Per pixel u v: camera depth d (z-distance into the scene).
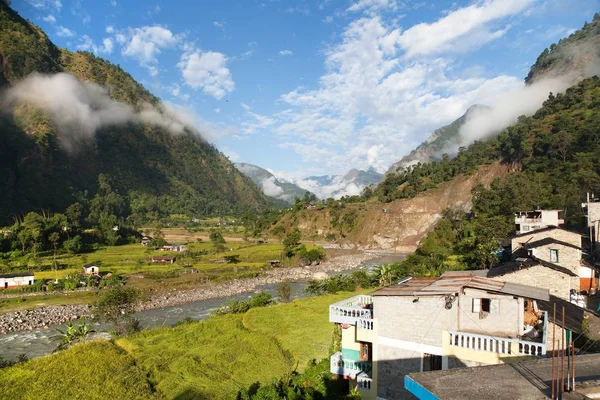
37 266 120.19
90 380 38.25
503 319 21.84
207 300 95.06
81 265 125.75
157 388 37.22
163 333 56.03
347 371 27.56
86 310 81.62
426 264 87.38
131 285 105.38
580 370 11.37
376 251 189.38
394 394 23.70
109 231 184.62
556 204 104.19
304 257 151.38
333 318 28.42
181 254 154.88
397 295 23.66
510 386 10.56
